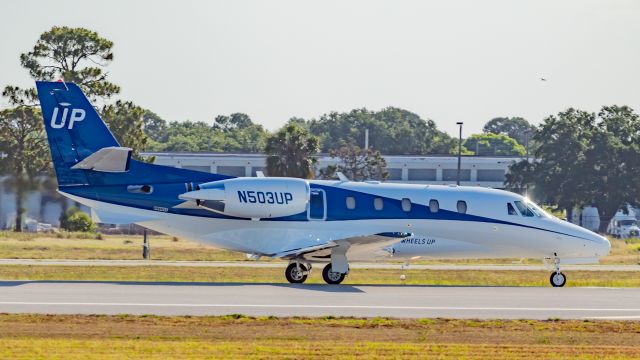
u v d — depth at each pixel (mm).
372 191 118125
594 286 126375
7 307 82938
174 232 111875
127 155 106562
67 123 108750
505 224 121875
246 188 112375
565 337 75000
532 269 157875
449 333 75312
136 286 100000
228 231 112938
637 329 79312
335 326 76812
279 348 66750
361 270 147625
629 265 179250
